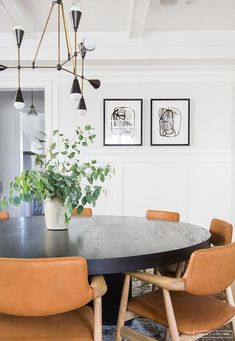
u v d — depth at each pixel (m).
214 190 4.20
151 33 3.69
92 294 1.33
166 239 1.84
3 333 1.37
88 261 1.43
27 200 2.10
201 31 3.68
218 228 2.24
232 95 4.17
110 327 2.23
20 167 5.68
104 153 4.19
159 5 3.02
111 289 2.23
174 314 1.54
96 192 2.11
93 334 1.36
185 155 4.20
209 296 1.81
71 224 2.35
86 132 4.18
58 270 1.23
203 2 2.97
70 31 3.66
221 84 4.16
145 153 4.19
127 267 1.48
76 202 2.09
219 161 4.19
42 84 4.20
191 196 4.21
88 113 4.18
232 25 3.52
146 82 4.17
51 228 2.13
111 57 3.71
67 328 1.41
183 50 3.71
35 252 1.56
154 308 1.63
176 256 1.60
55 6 3.01
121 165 4.20
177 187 4.21
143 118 4.18
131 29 3.42
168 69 4.08
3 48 3.70
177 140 4.18
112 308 2.23
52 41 3.70
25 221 2.52
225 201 4.20
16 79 4.18
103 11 3.15
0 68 2.36
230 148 4.19
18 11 2.99
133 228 2.19
